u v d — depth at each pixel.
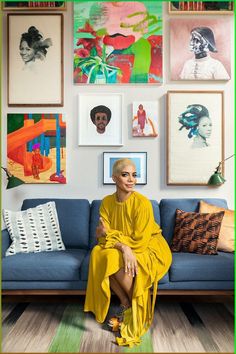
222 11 3.65
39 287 2.72
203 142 3.66
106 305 2.38
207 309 2.85
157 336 2.35
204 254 2.91
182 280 2.70
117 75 3.65
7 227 3.04
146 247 2.54
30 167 3.66
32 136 3.67
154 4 3.66
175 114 3.66
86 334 2.38
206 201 3.38
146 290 2.41
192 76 3.65
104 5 3.66
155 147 3.69
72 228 3.27
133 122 3.66
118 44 3.66
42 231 3.10
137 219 2.55
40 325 2.52
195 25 3.68
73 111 3.69
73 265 2.71
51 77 3.67
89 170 3.69
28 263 2.71
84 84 3.68
